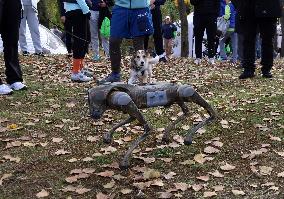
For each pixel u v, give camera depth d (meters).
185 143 4.34
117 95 3.83
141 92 4.02
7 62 6.95
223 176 3.99
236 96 6.71
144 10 6.95
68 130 5.24
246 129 5.18
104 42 11.34
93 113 3.85
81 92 7.04
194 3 10.34
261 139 4.86
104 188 3.80
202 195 3.66
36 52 11.46
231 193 3.70
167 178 3.94
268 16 7.66
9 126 5.29
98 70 9.37
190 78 8.56
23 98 6.57
